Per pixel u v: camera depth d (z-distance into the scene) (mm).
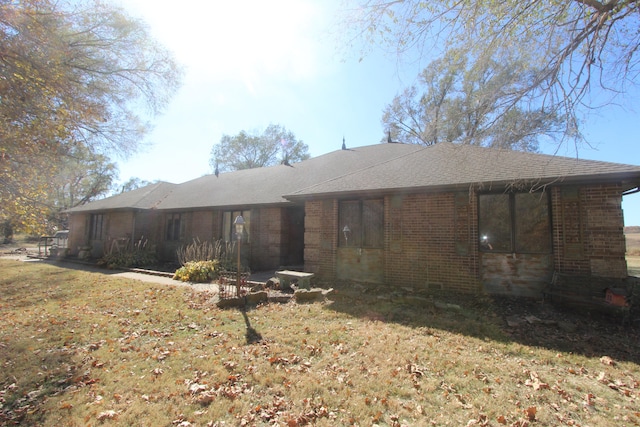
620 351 5062
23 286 10891
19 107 6613
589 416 3375
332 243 10477
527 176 7480
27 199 7258
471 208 8414
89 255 19141
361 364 4547
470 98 6832
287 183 15633
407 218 9227
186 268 11922
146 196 19594
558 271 7395
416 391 3830
